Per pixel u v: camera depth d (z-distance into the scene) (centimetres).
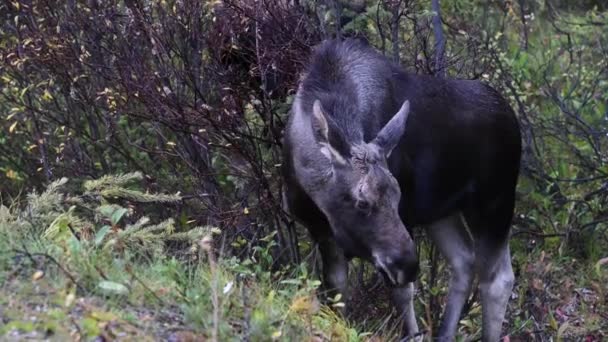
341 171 826
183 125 1030
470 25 1430
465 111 985
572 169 1311
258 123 1028
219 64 1034
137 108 1073
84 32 1076
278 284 862
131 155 1164
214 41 1033
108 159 1166
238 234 1028
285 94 1023
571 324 1083
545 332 1049
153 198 877
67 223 780
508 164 1019
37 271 674
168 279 737
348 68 918
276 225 1033
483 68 1221
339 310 884
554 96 1299
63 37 1067
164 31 1044
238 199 1062
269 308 719
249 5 1033
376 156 818
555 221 1232
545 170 1307
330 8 1066
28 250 714
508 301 1091
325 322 775
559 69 1485
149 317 671
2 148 1205
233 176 1034
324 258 935
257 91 1027
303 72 959
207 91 1073
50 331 621
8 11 1109
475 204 1010
